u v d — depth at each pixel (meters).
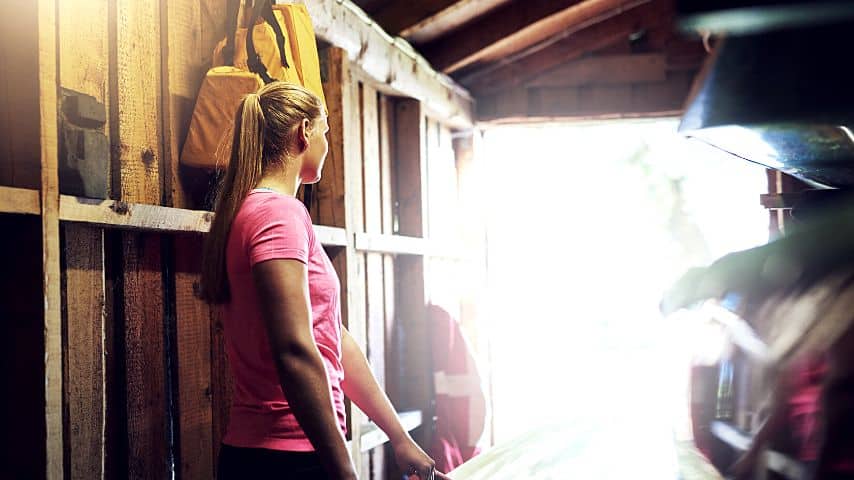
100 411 1.91
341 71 3.21
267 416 1.53
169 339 2.28
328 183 3.23
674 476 1.04
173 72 2.31
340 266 3.24
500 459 1.65
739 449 0.73
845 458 0.59
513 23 4.77
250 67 2.29
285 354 1.43
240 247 1.54
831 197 0.90
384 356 4.11
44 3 1.71
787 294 0.69
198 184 2.39
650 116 5.37
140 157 2.16
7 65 1.72
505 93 5.51
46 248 1.69
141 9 2.20
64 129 1.81
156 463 2.19
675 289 0.91
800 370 0.64
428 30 4.64
